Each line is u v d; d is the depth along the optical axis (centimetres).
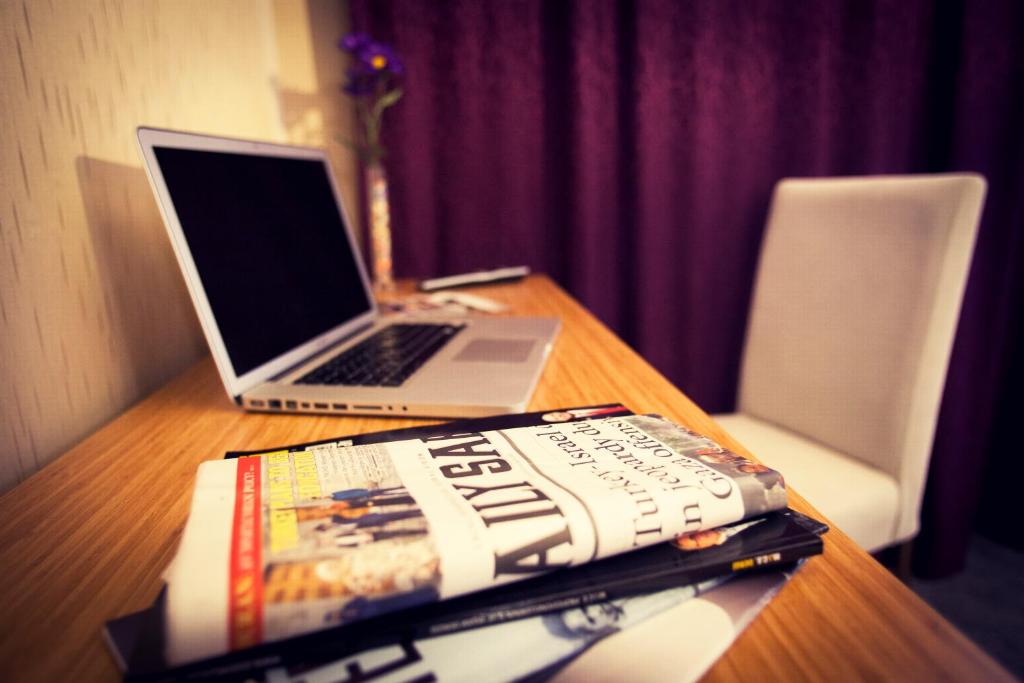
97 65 64
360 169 141
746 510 35
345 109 143
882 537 96
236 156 76
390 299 119
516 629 30
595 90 144
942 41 155
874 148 156
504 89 142
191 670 27
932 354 95
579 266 153
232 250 69
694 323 160
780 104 152
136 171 72
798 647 29
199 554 30
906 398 97
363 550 30
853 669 28
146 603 33
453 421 53
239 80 111
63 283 58
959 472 166
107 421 64
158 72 78
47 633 31
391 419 60
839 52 153
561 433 46
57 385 56
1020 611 152
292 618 27
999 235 158
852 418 105
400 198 143
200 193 66
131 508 44
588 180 148
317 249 91
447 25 138
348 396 60
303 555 29
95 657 29
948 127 156
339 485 37
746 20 145
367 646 29
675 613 31
